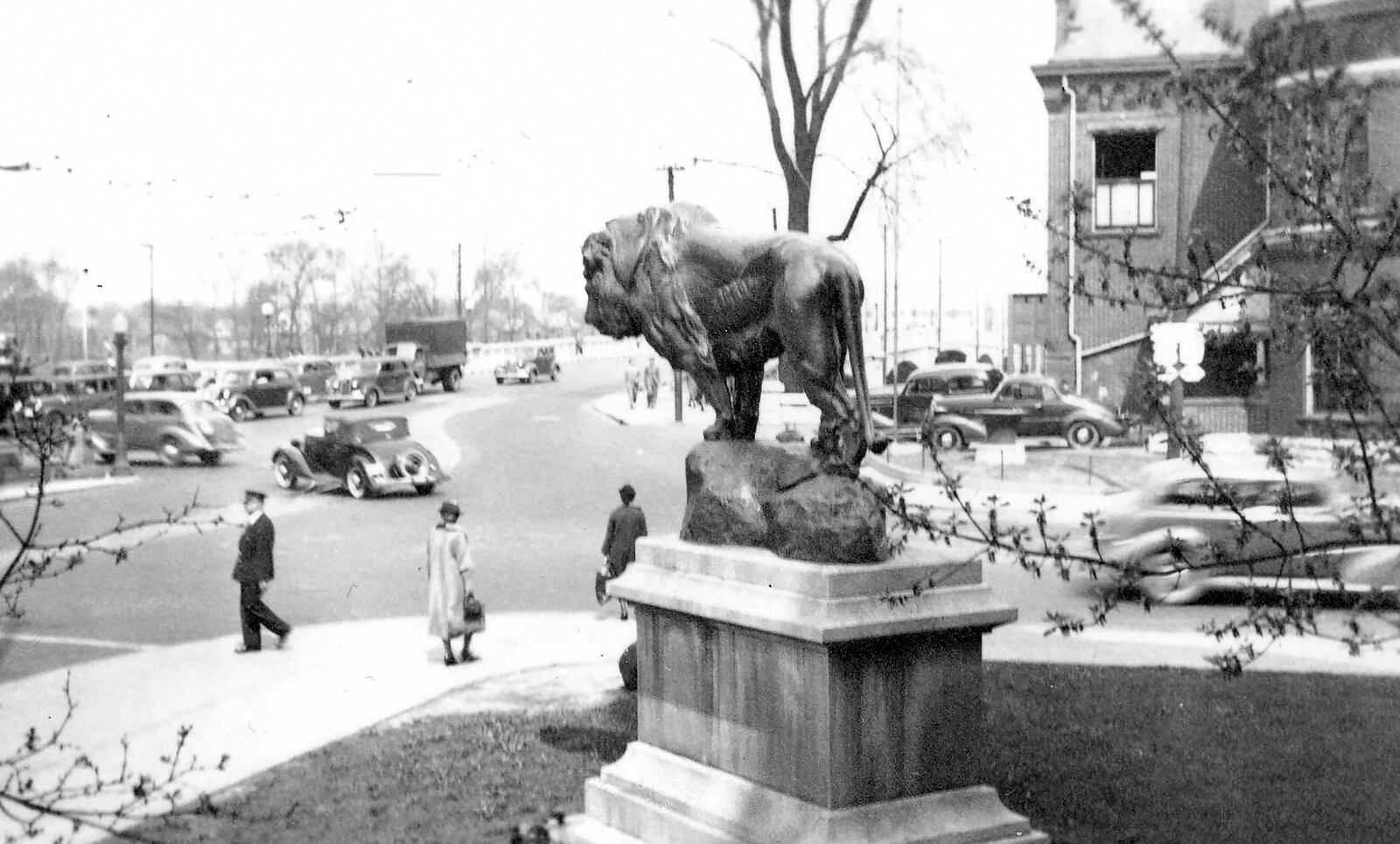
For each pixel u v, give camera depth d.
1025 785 9.54
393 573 21.45
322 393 59.62
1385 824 8.63
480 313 116.62
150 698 13.34
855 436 7.95
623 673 12.80
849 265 8.05
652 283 9.03
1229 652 7.74
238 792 9.99
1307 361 27.77
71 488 30.70
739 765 8.03
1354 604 7.05
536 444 40.97
